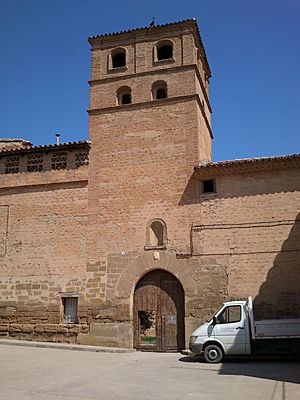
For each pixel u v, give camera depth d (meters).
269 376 11.49
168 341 18.17
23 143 24.69
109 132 21.02
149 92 21.19
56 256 20.06
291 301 16.94
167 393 9.30
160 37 22.12
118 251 19.33
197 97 20.45
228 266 17.91
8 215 21.25
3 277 20.55
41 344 18.16
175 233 18.83
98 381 10.62
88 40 23.05
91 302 19.12
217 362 14.56
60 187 20.86
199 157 19.59
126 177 20.11
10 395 8.81
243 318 14.88
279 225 17.80
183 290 18.34
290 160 17.92
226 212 18.44
